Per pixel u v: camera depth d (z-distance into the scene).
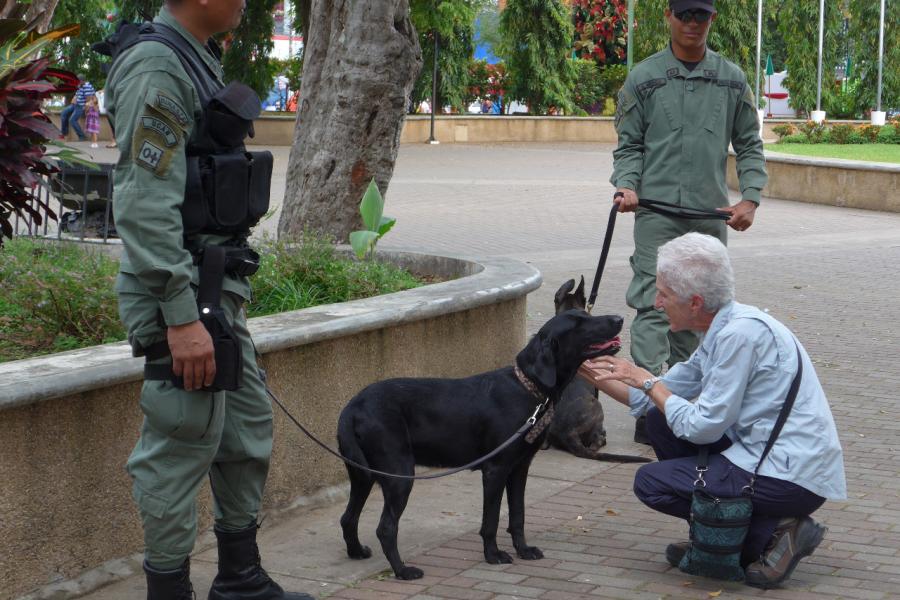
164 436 3.42
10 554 3.73
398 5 7.92
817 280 11.70
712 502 4.00
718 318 4.09
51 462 3.85
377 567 4.30
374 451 4.19
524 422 4.23
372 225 7.28
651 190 6.12
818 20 38.31
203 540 4.48
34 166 5.36
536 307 9.86
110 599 3.92
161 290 3.18
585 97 38.88
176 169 3.19
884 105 38.41
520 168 26.02
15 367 3.92
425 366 5.82
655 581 4.15
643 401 4.46
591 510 5.02
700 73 6.10
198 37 3.39
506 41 36.78
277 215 15.61
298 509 4.93
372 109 7.92
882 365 7.97
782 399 4.04
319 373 5.05
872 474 5.50
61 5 29.72
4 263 6.31
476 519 4.90
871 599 3.95
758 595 4.00
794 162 20.62
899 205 18.75
